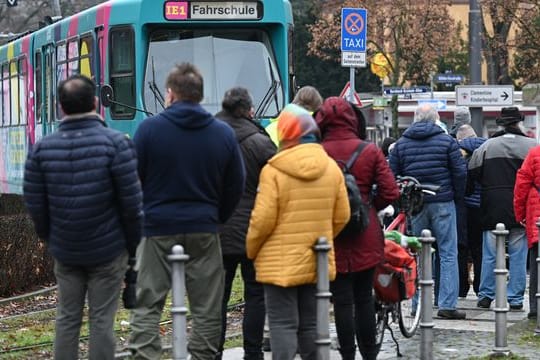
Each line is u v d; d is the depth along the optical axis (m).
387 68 111.88
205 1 38.56
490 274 29.77
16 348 24.80
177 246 16.42
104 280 17.61
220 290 18.86
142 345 18.52
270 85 38.88
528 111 106.44
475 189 31.38
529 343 25.19
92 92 17.53
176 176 18.25
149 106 38.22
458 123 33.53
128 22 38.75
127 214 17.41
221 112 20.95
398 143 27.69
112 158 17.28
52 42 48.66
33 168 17.47
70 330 17.83
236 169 18.70
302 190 18.03
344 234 19.77
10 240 34.03
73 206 17.22
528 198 27.73
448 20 111.12
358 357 23.19
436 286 29.72
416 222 27.69
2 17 116.06
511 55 114.12
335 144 20.58
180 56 38.59
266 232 18.08
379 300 22.53
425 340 21.22
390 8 108.88
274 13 39.06
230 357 23.19
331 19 118.31
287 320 18.33
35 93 52.12
